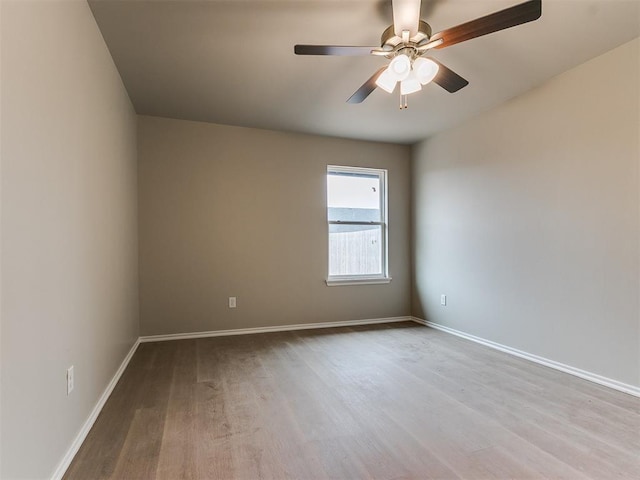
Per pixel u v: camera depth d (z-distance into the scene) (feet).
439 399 7.59
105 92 7.77
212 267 12.92
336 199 14.88
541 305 9.80
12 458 3.74
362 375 8.99
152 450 5.68
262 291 13.53
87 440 5.97
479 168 11.96
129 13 6.73
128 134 10.53
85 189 6.31
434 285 14.21
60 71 5.22
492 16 5.41
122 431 6.27
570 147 9.02
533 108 9.99
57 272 5.00
